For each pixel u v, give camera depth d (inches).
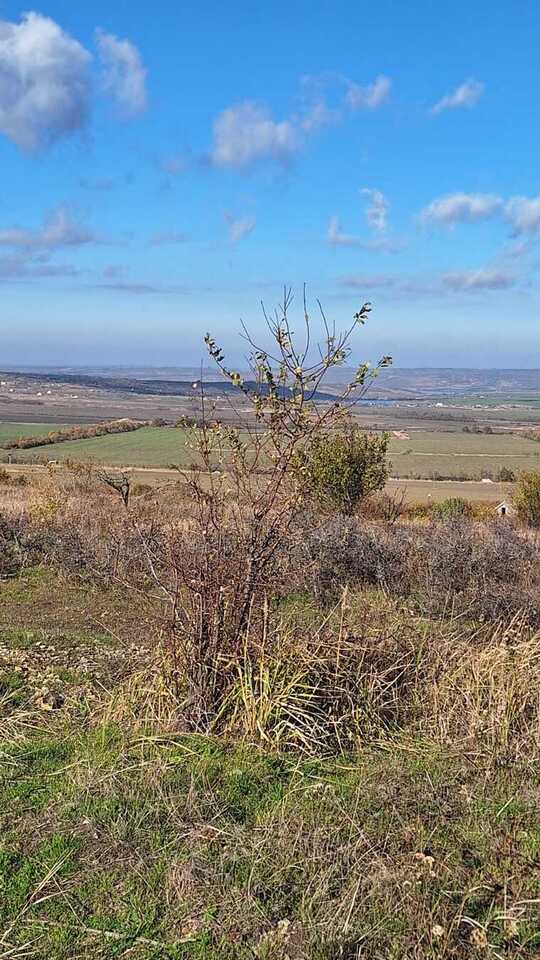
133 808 145.6
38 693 213.3
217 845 135.8
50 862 130.5
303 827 140.9
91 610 330.3
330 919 115.8
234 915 118.3
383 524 494.9
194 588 191.0
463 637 269.3
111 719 189.3
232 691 186.2
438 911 119.4
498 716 183.8
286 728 179.3
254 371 186.7
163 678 193.6
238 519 193.8
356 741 179.2
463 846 137.7
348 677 198.5
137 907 120.6
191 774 157.6
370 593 352.2
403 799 151.3
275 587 224.8
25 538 432.5
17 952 111.7
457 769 166.1
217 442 190.5
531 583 370.6
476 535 434.9
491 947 113.0
